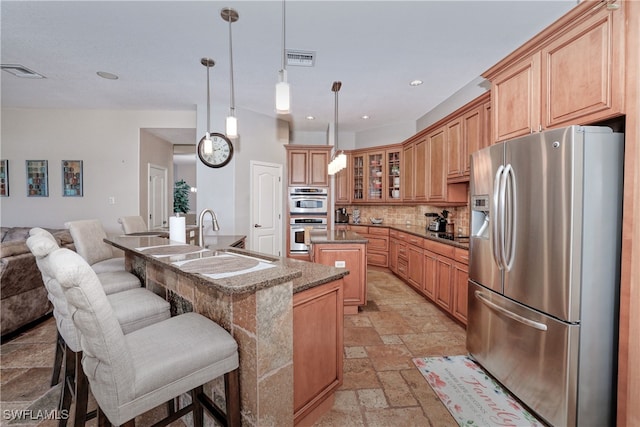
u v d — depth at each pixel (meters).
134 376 0.96
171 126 4.81
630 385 1.37
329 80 3.49
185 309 1.57
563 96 1.71
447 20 2.33
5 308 2.51
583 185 1.45
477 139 3.03
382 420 1.66
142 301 1.52
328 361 1.65
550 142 1.55
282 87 1.84
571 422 1.49
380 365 2.22
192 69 3.21
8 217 4.70
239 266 1.36
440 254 3.23
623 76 1.40
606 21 1.46
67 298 0.92
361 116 4.96
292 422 1.36
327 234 3.61
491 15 2.26
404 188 5.01
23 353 2.36
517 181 1.74
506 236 1.81
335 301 1.68
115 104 4.45
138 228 3.38
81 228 2.46
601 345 1.49
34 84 3.65
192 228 3.24
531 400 1.69
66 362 1.49
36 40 2.63
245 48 2.76
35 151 4.69
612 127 1.61
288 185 5.01
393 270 4.84
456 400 1.83
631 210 1.37
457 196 3.70
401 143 5.04
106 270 2.33
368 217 5.98
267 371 1.23
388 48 2.75
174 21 2.35
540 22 2.34
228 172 4.50
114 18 2.31
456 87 3.70
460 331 2.80
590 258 1.47
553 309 1.55
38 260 1.39
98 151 4.75
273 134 5.05
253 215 4.79
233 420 1.22
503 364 1.90
